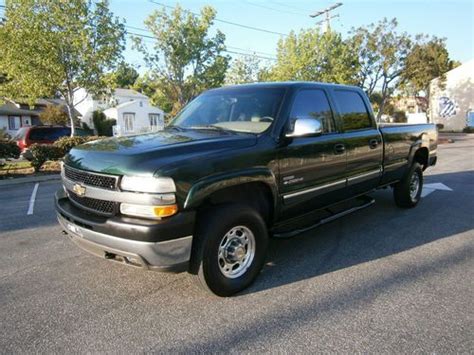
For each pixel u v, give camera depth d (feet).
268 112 13.51
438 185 28.78
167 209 9.89
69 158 12.44
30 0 52.85
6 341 9.57
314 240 16.83
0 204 26.13
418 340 9.41
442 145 69.26
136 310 11.04
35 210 23.80
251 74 106.11
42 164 43.21
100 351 9.14
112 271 13.79
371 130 17.87
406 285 12.37
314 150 14.19
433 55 103.30
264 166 12.24
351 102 17.15
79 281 13.01
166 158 10.39
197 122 14.96
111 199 10.37
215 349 9.17
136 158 10.34
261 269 12.64
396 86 99.04
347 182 16.20
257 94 14.47
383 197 24.89
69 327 10.19
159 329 10.05
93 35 57.06
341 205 17.74
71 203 12.32
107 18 57.82
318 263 14.25
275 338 9.57
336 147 15.29
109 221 10.23
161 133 13.57
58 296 11.94
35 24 52.54
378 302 11.29
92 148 11.91
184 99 79.00
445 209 21.85
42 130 56.95
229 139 12.06
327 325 10.12
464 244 16.12
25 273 13.74
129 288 12.44
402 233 17.66
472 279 12.76
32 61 53.98
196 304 11.33
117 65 60.54
